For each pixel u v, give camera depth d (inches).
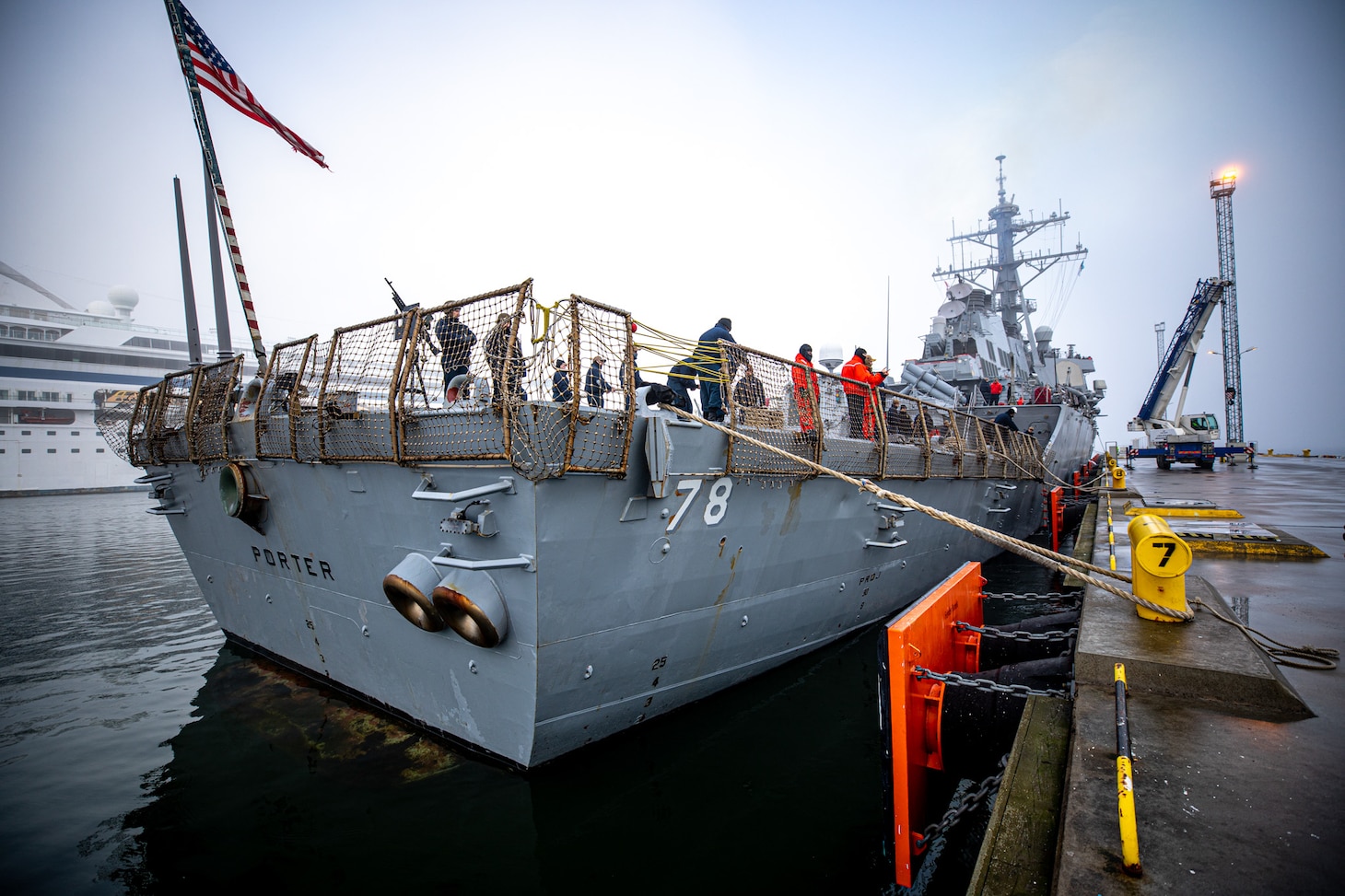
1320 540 368.2
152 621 436.5
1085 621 191.8
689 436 205.5
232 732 257.9
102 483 1781.5
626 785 213.3
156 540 835.4
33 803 211.0
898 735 156.8
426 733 241.8
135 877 176.2
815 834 189.2
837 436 285.3
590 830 190.4
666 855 180.2
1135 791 114.6
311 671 296.8
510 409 164.1
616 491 189.9
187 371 305.6
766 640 285.6
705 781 217.0
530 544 175.2
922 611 179.3
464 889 168.6
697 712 263.3
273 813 202.5
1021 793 126.4
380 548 223.6
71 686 312.3
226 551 316.2
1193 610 196.9
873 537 334.3
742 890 166.1
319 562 254.8
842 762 229.8
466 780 212.4
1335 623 210.1
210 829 196.2
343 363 220.5
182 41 301.3
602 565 195.6
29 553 719.7
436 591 186.1
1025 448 585.9
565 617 190.5
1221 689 149.5
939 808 196.5
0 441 1630.2
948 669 205.5
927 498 388.2
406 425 191.2
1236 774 118.5
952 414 404.8
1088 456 976.3
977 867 109.7
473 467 178.1
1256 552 327.6
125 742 253.0
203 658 351.9
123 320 1918.1
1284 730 134.7
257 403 250.5
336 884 171.8
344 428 210.7
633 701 230.1
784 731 251.3
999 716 169.6
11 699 297.7
